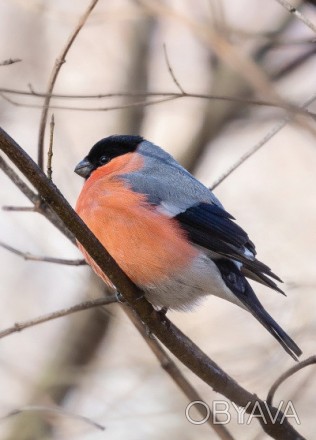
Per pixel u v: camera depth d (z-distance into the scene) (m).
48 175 7.51
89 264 8.77
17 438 11.27
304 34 12.34
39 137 8.73
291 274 11.95
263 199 13.41
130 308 8.48
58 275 13.72
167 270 8.87
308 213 13.10
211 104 13.04
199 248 8.91
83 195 9.47
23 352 13.11
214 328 11.88
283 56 12.33
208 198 9.23
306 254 12.37
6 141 7.23
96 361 12.13
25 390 11.91
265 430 8.18
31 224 13.80
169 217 8.98
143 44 13.53
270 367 10.65
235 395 8.22
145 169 9.55
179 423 11.33
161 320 8.27
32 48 14.64
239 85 12.80
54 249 13.61
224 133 13.36
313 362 7.99
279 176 13.76
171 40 13.92
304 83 13.41
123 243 8.94
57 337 12.98
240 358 10.98
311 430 10.81
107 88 14.39
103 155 9.97
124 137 10.09
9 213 13.91
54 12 13.58
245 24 13.09
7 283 13.77
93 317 12.20
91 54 14.57
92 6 8.28
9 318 13.58
